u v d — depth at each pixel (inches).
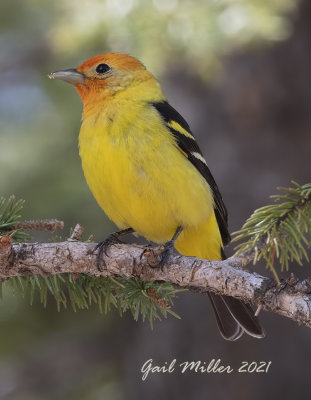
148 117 369.4
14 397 624.7
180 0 478.3
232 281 281.7
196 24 475.5
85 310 638.5
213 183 403.9
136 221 375.9
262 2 482.3
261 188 562.3
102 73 404.2
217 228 395.2
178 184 362.6
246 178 566.3
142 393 561.6
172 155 362.9
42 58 629.9
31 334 637.3
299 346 529.3
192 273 289.7
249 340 535.5
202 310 543.5
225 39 482.6
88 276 317.1
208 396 534.3
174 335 549.6
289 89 567.5
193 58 487.2
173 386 545.3
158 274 299.6
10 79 693.3
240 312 365.7
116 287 317.4
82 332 645.9
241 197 563.8
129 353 589.6
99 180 364.2
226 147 573.6
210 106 580.4
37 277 313.4
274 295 271.9
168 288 302.2
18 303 617.6
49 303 629.9
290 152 566.6
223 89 573.9
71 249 305.7
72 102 656.4
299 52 567.2
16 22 653.3
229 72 572.1
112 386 630.5
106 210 380.2
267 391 528.7
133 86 403.2
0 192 625.0
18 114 665.0
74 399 625.9
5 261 303.4
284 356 531.2
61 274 314.7
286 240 285.9
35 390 630.5
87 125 372.2
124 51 492.7
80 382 634.2
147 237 394.3
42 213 622.8
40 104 666.8
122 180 358.9
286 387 528.4
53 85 656.4
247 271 284.5
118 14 482.3
